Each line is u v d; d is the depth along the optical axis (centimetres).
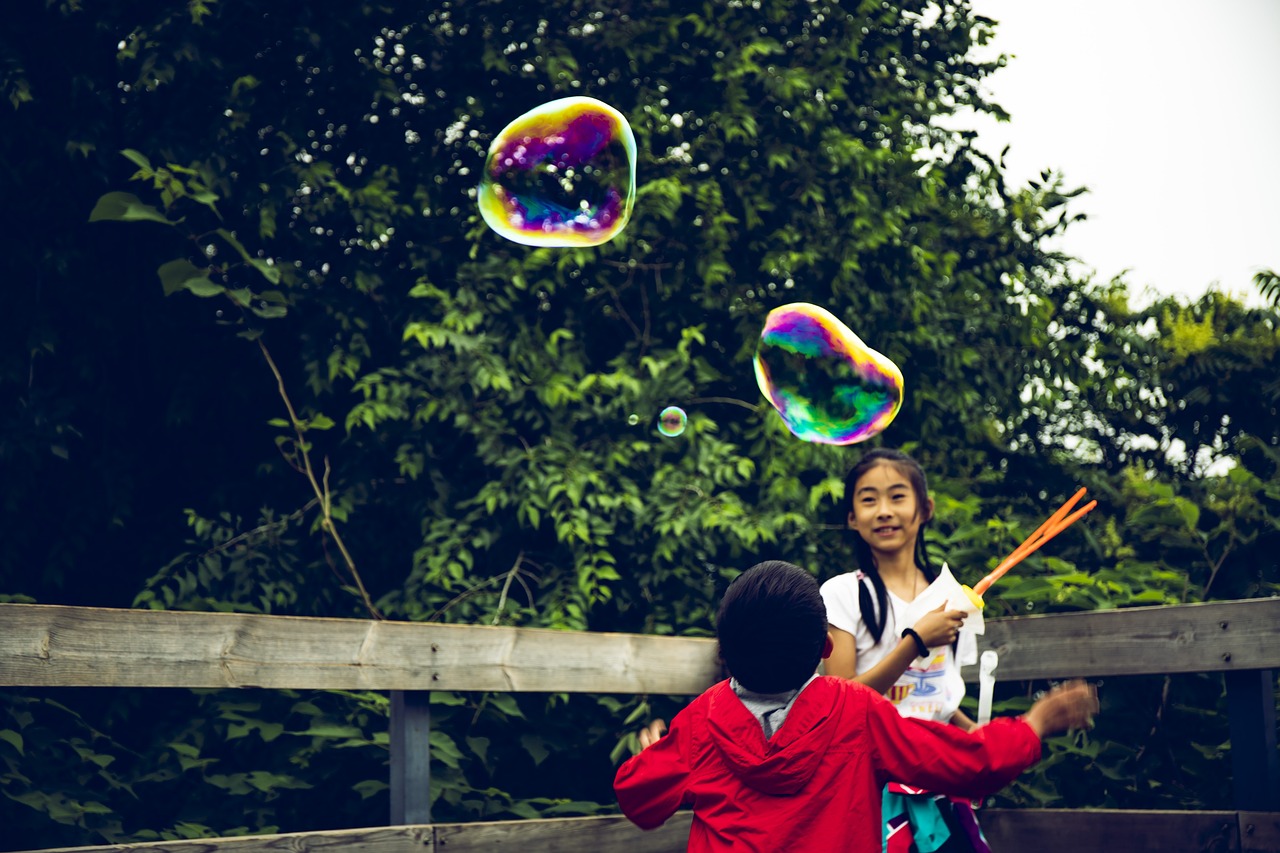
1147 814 264
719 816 173
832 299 504
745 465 439
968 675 298
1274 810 250
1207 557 380
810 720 171
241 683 228
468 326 438
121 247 454
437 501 448
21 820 283
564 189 325
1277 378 742
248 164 449
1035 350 639
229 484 466
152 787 321
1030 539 247
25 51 436
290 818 325
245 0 449
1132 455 802
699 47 522
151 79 426
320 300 455
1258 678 255
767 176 503
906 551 253
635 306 497
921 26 621
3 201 433
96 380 458
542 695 359
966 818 216
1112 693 316
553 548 453
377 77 474
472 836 258
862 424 301
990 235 627
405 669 254
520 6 500
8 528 438
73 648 208
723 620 180
